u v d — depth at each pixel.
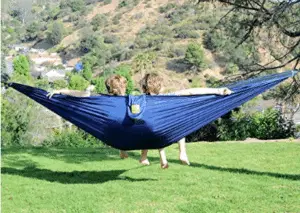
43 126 20.70
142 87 7.08
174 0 116.19
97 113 6.62
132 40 108.06
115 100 6.53
